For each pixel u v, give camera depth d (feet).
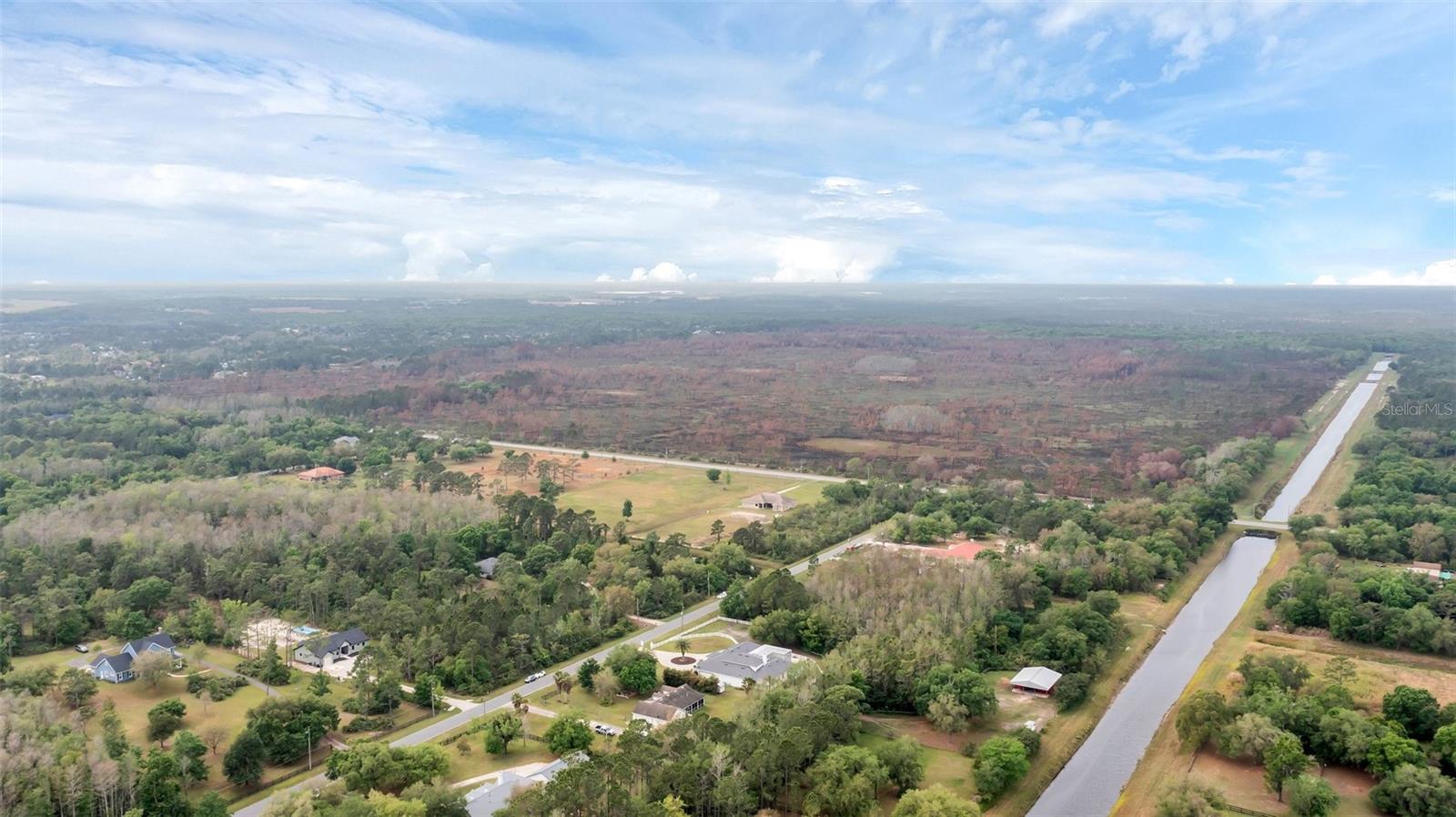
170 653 601.21
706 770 427.33
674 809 403.75
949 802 406.82
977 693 524.52
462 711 552.41
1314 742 475.72
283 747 484.33
